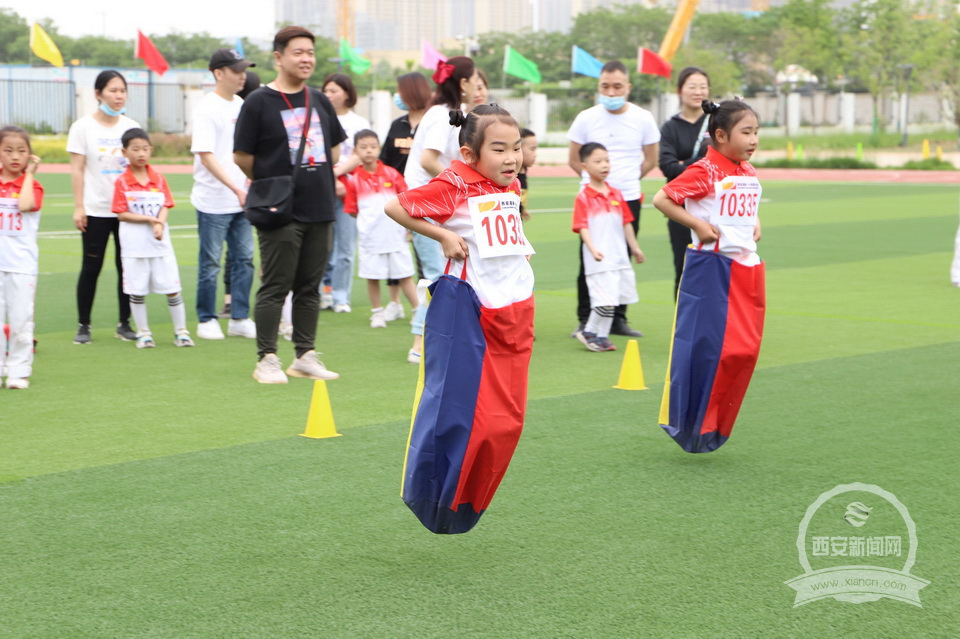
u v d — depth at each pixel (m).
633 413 6.46
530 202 23.48
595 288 8.30
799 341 8.66
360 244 9.41
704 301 5.29
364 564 4.16
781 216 20.12
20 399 6.76
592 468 5.37
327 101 7.40
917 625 3.63
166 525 4.55
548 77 77.50
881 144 51.81
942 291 11.36
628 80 8.91
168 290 8.45
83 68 50.09
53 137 45.50
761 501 4.88
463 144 4.14
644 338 8.99
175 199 22.83
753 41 68.75
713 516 4.68
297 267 7.31
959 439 5.86
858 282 12.05
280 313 7.32
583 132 8.93
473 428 4.04
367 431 6.04
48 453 5.58
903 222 18.91
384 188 9.25
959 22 52.94
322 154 7.21
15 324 6.99
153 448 5.69
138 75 49.41
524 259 4.20
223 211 8.76
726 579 4.01
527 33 84.75
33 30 25.70
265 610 3.73
